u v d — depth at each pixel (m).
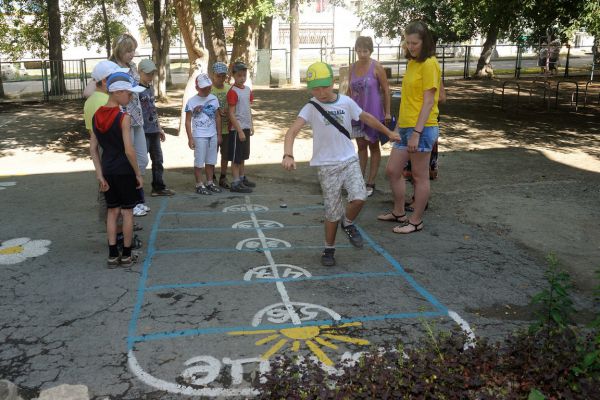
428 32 5.49
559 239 5.78
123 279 4.76
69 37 30.17
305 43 48.25
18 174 8.82
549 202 7.00
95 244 5.61
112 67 4.93
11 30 23.50
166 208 6.91
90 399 3.16
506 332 3.92
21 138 12.20
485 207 6.85
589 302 4.43
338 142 4.88
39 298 4.40
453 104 17.16
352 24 48.16
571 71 29.05
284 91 22.19
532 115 14.78
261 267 5.05
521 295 4.53
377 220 6.45
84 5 24.81
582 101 17.44
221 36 13.50
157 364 3.50
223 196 7.50
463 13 16.16
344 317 4.12
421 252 5.46
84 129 13.30
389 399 2.95
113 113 4.63
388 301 4.39
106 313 4.16
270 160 9.86
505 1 13.98
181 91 23.47
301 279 4.80
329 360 3.55
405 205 6.92
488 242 5.74
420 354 3.32
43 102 19.69
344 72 14.85
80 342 3.75
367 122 4.93
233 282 4.72
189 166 9.44
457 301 4.41
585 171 8.55
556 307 3.66
